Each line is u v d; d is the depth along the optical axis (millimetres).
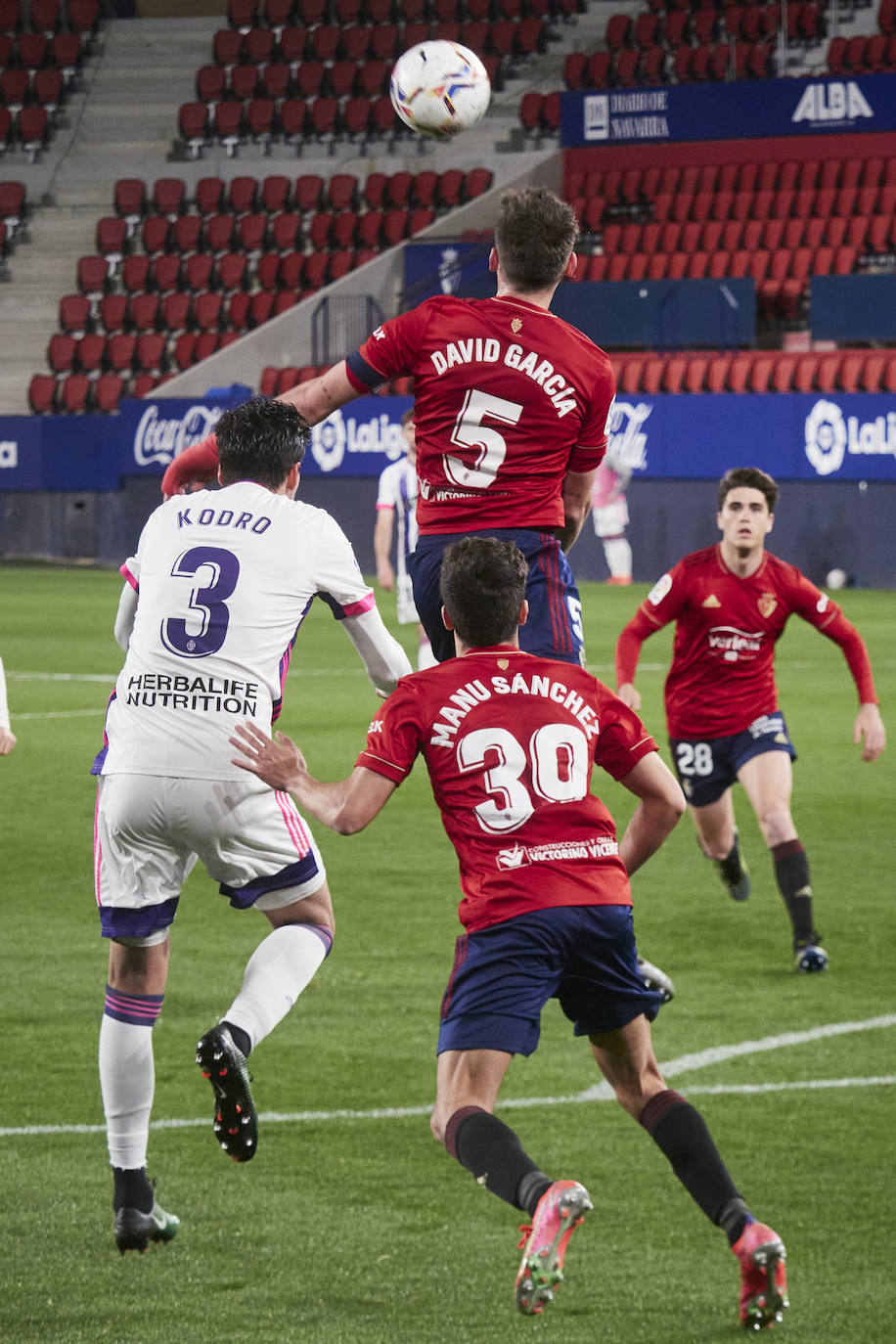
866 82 107875
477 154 120375
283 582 16172
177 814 15812
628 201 112125
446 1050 14352
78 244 123875
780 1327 14195
